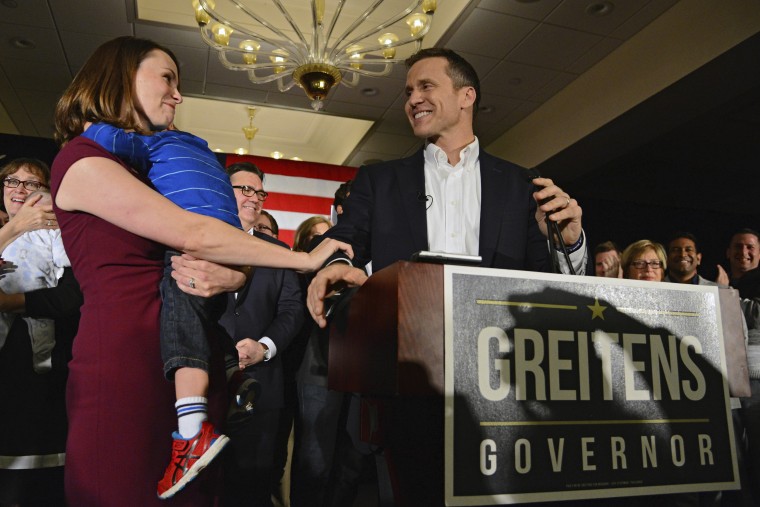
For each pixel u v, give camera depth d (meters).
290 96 6.97
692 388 0.95
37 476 2.08
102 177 1.06
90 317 1.08
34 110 7.28
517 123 7.81
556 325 0.89
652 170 7.69
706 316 0.99
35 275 2.16
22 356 2.10
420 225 1.57
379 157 8.59
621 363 0.92
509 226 1.55
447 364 0.82
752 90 5.57
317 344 2.49
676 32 5.45
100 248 1.08
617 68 6.14
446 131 1.73
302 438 2.43
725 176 7.86
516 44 6.00
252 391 1.39
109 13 5.43
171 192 1.17
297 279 2.64
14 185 2.45
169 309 1.10
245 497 2.21
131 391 1.04
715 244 8.52
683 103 5.81
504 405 0.84
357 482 2.21
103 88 1.19
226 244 1.11
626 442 0.89
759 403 3.06
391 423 0.95
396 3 5.75
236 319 2.38
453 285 0.85
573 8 5.45
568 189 8.24
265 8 5.73
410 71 1.79
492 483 0.81
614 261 4.41
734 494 2.38
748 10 4.78
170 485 1.01
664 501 0.96
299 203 5.23
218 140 8.35
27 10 5.39
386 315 0.86
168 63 1.29
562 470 0.85
